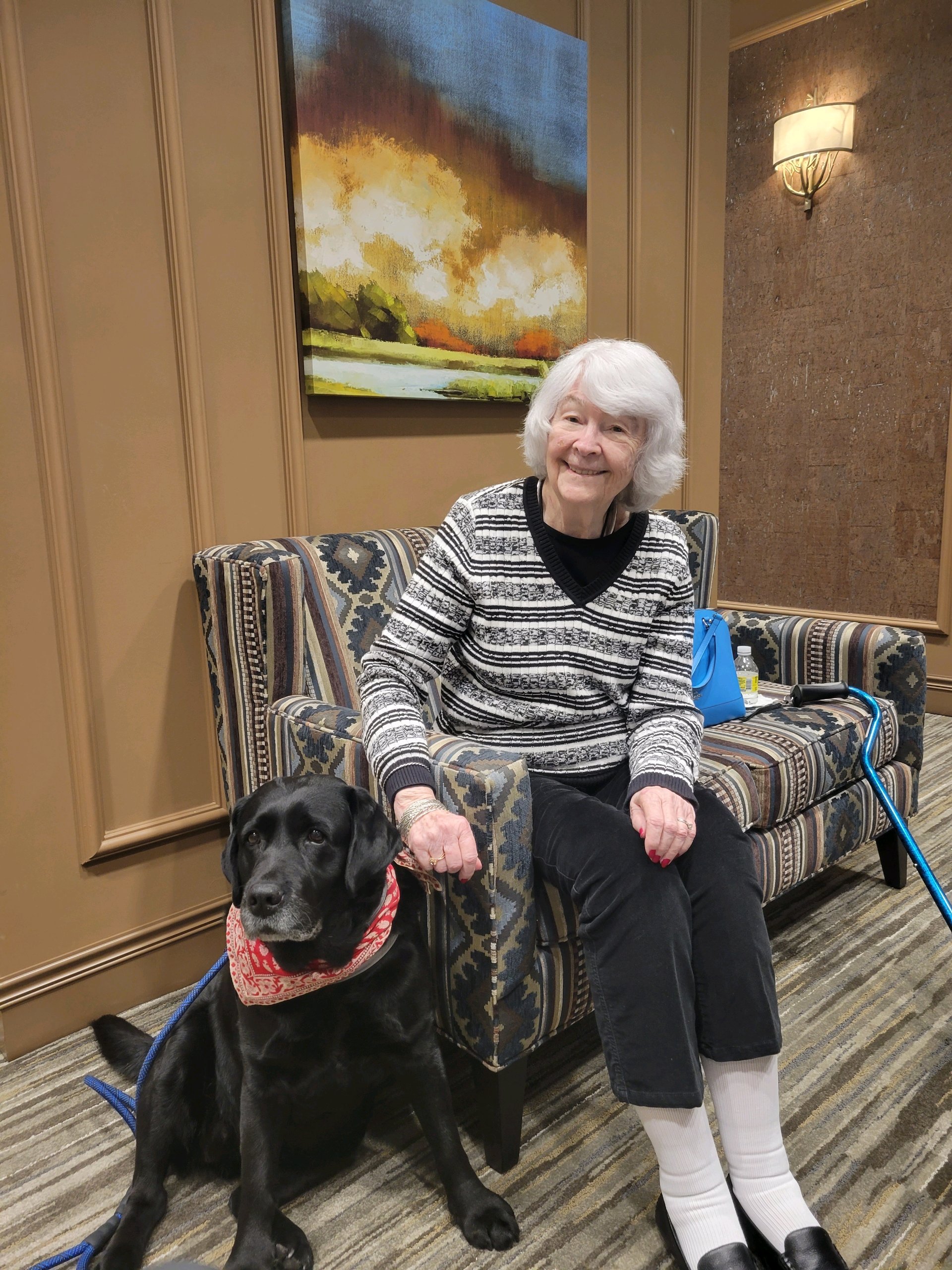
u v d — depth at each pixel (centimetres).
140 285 188
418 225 226
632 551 150
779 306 429
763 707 230
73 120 175
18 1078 178
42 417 176
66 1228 140
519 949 141
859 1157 148
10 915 183
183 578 202
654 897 124
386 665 150
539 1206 140
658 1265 129
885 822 234
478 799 134
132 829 199
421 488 246
